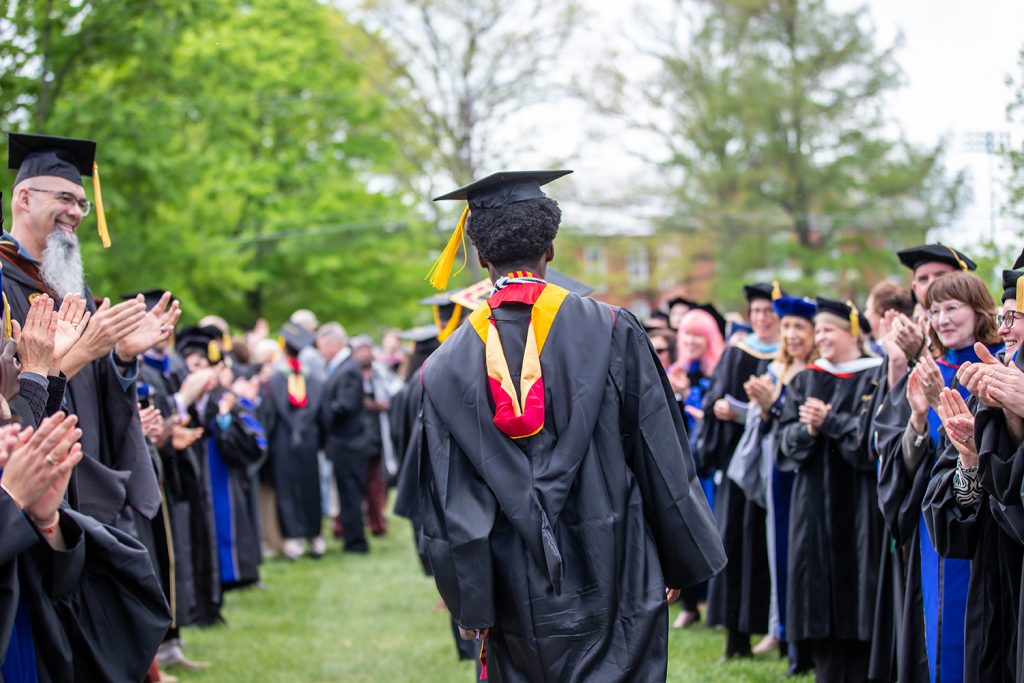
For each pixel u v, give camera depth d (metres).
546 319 3.14
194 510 7.49
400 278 23.98
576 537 3.03
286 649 6.81
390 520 14.51
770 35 26.84
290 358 10.99
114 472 3.95
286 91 23.27
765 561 6.00
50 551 3.24
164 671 6.21
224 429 7.92
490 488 3.06
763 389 5.59
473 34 24.81
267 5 23.44
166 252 12.77
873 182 26.00
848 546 5.13
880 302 5.54
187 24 11.23
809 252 26.31
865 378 5.24
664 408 3.17
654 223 27.67
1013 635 3.55
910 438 4.12
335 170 24.08
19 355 3.42
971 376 3.30
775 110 26.36
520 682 3.07
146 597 3.57
